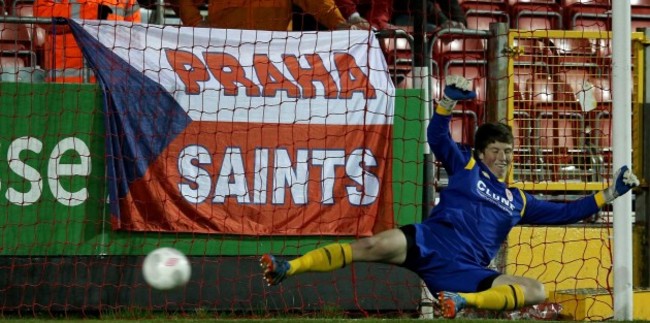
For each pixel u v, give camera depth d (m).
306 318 21.11
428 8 27.66
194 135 22.81
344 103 23.31
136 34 22.98
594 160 26.30
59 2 25.48
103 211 22.55
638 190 26.16
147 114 22.67
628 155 21.52
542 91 26.44
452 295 16.39
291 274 16.88
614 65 21.61
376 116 23.38
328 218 23.09
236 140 22.92
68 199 22.47
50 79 24.20
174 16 30.61
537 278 25.44
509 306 17.11
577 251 25.83
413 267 18.17
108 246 22.53
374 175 23.30
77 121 22.56
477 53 28.75
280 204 23.00
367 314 23.31
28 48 27.38
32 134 22.42
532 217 18.94
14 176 22.33
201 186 22.77
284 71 23.28
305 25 28.03
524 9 31.97
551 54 26.55
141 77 22.73
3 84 22.33
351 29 24.77
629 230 21.45
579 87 26.62
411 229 18.03
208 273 22.72
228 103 22.92
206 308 22.72
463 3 31.61
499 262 25.09
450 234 18.16
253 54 23.33
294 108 23.12
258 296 22.86
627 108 21.53
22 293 22.23
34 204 22.38
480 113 28.06
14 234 22.28
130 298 22.48
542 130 26.11
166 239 22.62
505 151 18.61
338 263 17.33
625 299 21.48
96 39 22.77
